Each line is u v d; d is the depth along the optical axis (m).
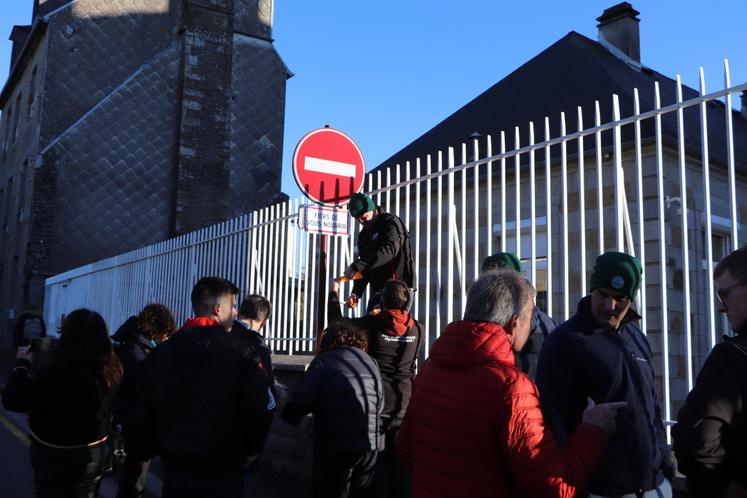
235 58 21.08
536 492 2.14
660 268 3.83
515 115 14.07
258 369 3.18
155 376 3.18
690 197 8.39
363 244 5.16
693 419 2.09
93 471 3.70
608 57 14.98
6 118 23.03
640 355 2.95
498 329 2.42
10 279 19.56
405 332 4.70
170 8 20.25
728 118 3.60
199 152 19.52
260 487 5.74
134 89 19.22
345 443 4.13
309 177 5.36
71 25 18.83
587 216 8.38
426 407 2.45
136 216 18.92
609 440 2.70
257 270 7.68
